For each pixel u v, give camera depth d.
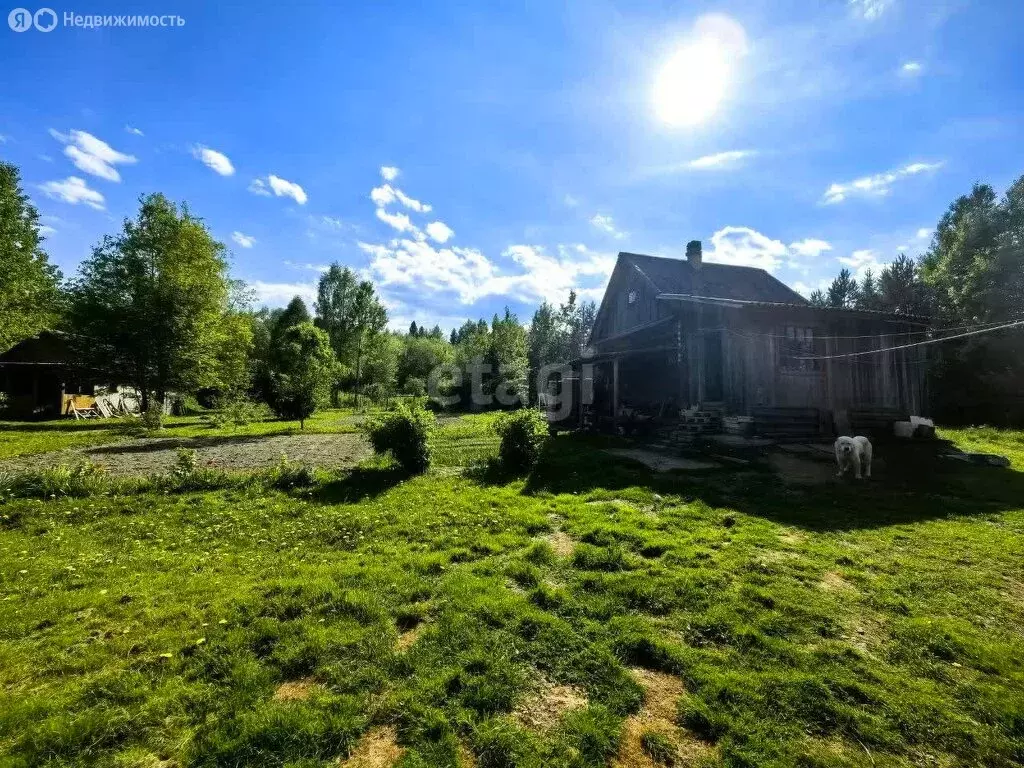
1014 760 2.26
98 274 23.14
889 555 4.84
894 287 31.14
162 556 4.89
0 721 2.38
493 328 33.25
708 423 12.17
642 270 18.08
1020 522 5.93
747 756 2.23
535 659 2.98
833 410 12.50
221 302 26.42
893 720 2.49
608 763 2.21
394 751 2.26
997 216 25.14
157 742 2.30
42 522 6.16
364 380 40.88
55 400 25.89
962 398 21.12
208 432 18.25
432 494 7.37
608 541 5.14
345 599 3.71
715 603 3.71
